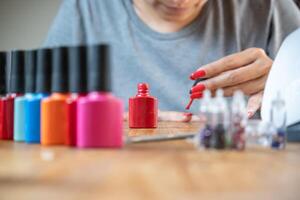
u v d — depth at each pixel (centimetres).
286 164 38
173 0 163
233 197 24
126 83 170
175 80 169
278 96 57
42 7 189
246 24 172
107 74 50
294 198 24
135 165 37
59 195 24
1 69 62
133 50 171
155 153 46
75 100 52
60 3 190
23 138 59
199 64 169
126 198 23
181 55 170
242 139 50
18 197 24
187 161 40
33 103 57
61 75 53
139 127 96
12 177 31
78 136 51
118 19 174
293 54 70
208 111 51
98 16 175
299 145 56
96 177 31
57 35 176
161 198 23
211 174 32
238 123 50
